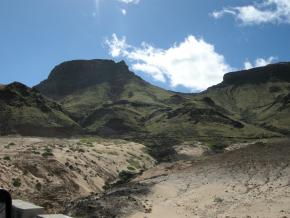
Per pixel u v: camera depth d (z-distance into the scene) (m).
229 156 73.81
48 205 48.47
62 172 61.09
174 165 79.19
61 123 144.62
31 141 96.38
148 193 53.59
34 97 152.75
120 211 44.88
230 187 57.19
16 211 10.71
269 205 48.66
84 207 45.91
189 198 52.88
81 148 85.31
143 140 139.12
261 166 64.44
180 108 188.75
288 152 70.19
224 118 180.25
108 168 78.00
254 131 167.00
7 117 132.00
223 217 45.25
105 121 177.00
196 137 148.25
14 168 55.28
